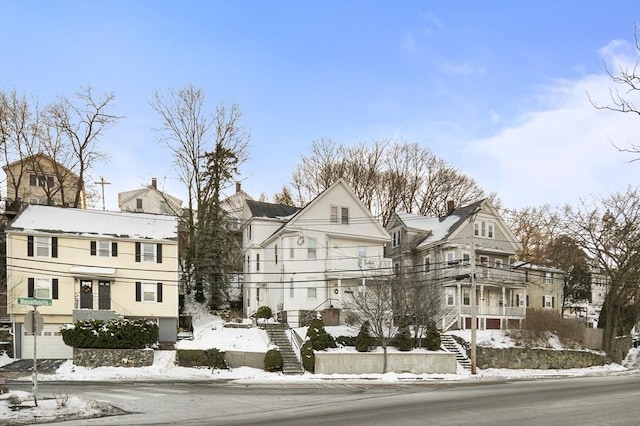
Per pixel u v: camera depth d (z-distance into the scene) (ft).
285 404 69.31
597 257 159.53
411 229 185.37
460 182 238.48
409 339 129.80
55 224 140.97
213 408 65.46
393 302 130.31
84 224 144.56
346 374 119.03
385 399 74.23
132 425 52.54
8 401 63.36
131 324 122.31
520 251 189.98
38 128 214.48
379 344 130.21
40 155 186.80
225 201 212.02
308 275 161.38
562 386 92.89
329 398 76.07
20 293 133.39
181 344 128.36
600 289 266.57
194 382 100.83
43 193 229.86
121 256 143.95
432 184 235.20
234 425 52.37
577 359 148.15
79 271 137.39
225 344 129.18
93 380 102.73
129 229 147.74
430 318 135.64
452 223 178.81
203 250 172.96
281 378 110.11
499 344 142.72
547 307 197.77
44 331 134.41
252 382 102.17
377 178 231.09
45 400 64.69
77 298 138.31
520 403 67.51
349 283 165.58
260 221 180.65
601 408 62.08
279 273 163.32
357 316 131.34
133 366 118.83
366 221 171.63
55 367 117.08
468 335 147.43
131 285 143.74
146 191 282.56
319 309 160.97
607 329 160.25
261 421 54.80
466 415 57.67
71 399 65.82
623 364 162.61
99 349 118.93
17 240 135.03
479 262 174.29
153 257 146.82
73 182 216.33
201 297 175.01
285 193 239.09
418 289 133.90
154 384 95.14
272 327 144.66
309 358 119.44
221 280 174.50
